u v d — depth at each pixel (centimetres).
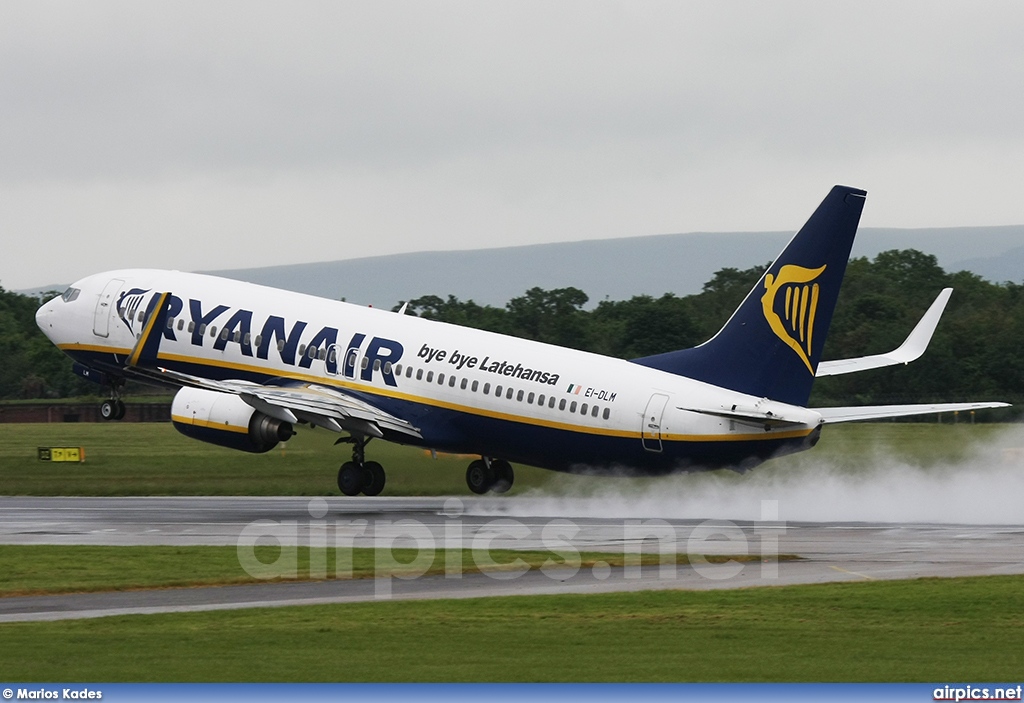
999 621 7431
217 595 8469
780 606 7875
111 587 8775
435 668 6350
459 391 14438
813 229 12538
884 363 14900
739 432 12825
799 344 12650
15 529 12638
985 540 11069
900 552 10238
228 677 6191
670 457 13200
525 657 6575
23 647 6856
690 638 7012
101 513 14612
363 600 8231
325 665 6419
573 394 13675
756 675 6216
